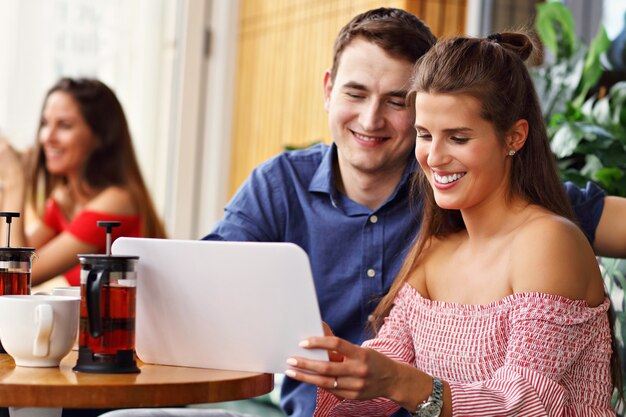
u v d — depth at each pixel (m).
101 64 4.54
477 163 1.79
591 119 3.09
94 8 4.52
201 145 4.81
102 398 1.51
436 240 2.00
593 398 1.78
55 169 3.61
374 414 1.94
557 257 1.75
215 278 1.66
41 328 1.63
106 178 3.58
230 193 4.82
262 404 3.24
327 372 1.60
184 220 4.74
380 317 2.09
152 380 1.57
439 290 1.94
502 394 1.68
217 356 1.70
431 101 1.80
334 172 2.33
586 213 2.11
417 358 1.94
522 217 1.84
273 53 4.56
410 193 2.21
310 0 4.31
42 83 4.41
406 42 2.18
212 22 4.79
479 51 1.82
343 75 2.22
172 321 1.71
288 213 2.35
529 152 1.87
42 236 3.72
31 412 1.77
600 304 1.81
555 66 3.42
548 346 1.71
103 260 1.61
